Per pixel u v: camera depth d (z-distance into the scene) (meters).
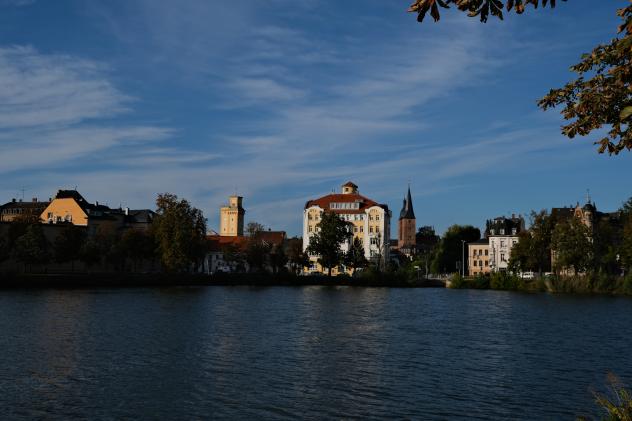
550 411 29.06
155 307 78.88
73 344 46.31
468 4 10.71
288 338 51.88
